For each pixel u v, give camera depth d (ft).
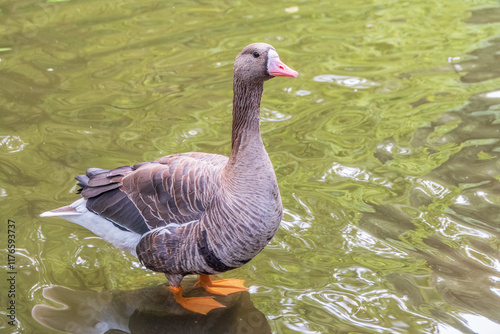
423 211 21.33
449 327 16.31
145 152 24.50
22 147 24.98
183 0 40.42
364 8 38.96
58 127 26.35
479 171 23.30
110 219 18.16
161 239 17.08
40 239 20.40
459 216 21.03
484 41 33.53
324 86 29.86
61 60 32.12
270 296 17.83
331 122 26.96
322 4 39.81
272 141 25.62
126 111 27.71
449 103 27.89
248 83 15.87
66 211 18.61
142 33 35.22
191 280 19.21
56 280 18.61
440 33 34.94
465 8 38.37
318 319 16.75
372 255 19.38
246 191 16.14
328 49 33.37
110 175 18.44
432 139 25.41
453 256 19.22
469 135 25.52
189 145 24.98
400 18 37.27
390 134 25.90
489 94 28.35
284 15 37.81
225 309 17.47
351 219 21.03
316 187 22.75
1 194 22.12
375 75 30.71
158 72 31.04
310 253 19.62
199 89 29.58
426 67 31.22
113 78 30.48
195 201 16.87
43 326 16.69
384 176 23.27
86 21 36.76
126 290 18.42
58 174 23.27
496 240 19.86
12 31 35.24
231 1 40.24
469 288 17.87
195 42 34.17
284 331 16.35
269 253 19.72
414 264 18.94
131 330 16.76
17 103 28.12
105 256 19.88
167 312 17.51
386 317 16.76
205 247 16.60
